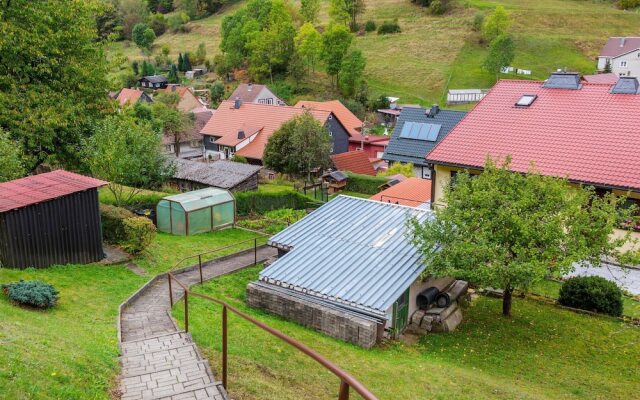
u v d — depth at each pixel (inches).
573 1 4456.2
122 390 338.0
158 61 4281.5
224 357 331.6
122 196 1115.9
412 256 671.8
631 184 815.7
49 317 464.4
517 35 3644.2
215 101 3403.1
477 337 620.4
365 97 3125.0
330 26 3540.8
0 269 591.8
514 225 584.4
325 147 1697.8
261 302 651.5
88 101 1094.4
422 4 4357.8
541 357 570.6
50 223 655.8
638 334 636.1
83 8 1064.8
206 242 963.3
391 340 602.2
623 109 970.1
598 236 605.9
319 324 603.2
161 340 448.8
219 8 5482.3
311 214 820.6
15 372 293.3
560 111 1020.5
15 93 962.1
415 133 1603.1
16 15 981.8
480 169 956.6
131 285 651.5
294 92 3353.8
